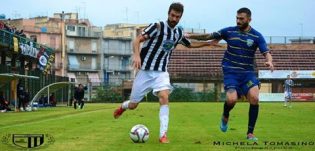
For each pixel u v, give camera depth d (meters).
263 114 36.00
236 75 16.05
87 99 107.94
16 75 41.19
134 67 15.12
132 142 15.15
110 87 106.81
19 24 143.12
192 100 98.88
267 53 15.66
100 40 149.25
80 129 20.50
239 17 15.64
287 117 31.48
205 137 16.89
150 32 15.09
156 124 24.14
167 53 15.54
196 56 116.50
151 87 15.57
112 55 150.75
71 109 51.34
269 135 17.92
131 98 16.19
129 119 28.91
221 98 101.75
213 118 30.19
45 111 44.88
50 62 73.12
